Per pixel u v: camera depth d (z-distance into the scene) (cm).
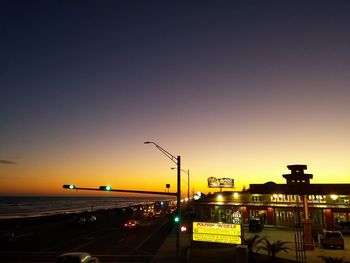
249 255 2458
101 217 8306
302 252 2772
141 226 5738
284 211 5153
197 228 3045
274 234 4259
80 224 5731
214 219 5738
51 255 2914
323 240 3180
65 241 3825
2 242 3522
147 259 2747
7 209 17100
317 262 2556
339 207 4775
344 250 3092
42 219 6525
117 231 4941
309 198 5050
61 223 6291
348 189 4844
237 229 2945
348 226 4306
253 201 5506
